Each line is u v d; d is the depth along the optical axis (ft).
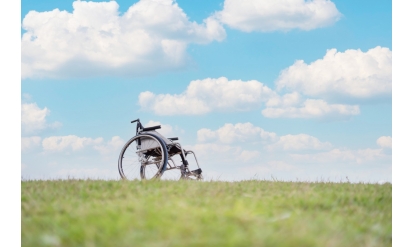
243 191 19.53
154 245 10.60
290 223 12.81
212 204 15.47
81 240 11.40
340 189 20.88
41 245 11.46
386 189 21.07
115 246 10.90
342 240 11.95
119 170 29.22
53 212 14.75
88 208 14.75
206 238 11.02
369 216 15.62
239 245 10.64
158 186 19.84
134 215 13.12
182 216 12.82
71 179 22.99
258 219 12.74
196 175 29.60
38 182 22.08
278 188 20.80
